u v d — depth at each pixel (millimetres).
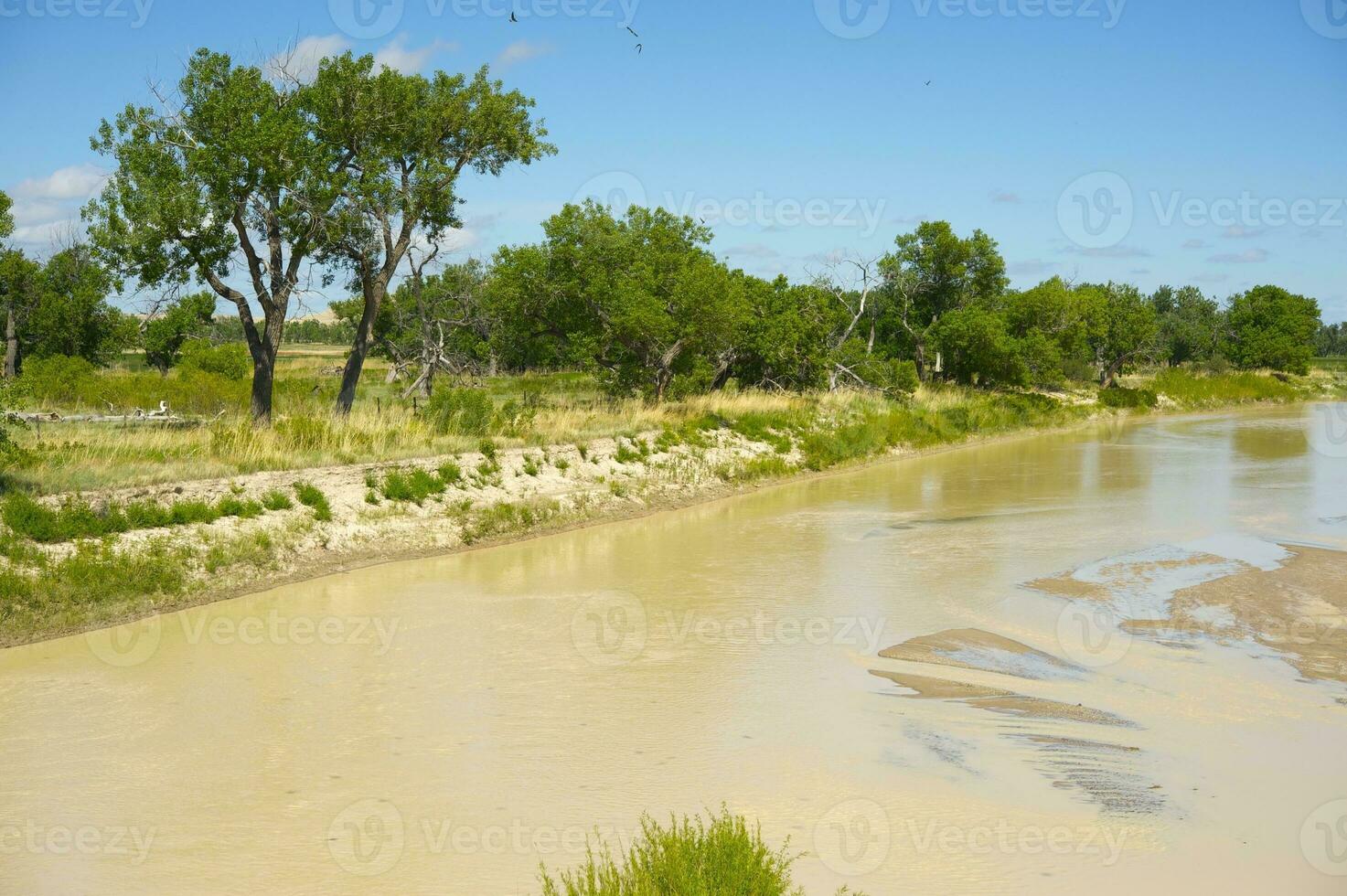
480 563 17734
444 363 40844
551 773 8766
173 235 21688
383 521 18812
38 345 44812
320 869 7090
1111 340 63688
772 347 39469
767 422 32844
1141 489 26516
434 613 14250
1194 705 10367
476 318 39812
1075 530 20453
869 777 8586
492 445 23016
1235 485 27328
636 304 32062
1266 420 53562
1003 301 55219
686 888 5793
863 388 43375
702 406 33000
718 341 34219
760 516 22812
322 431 22000
